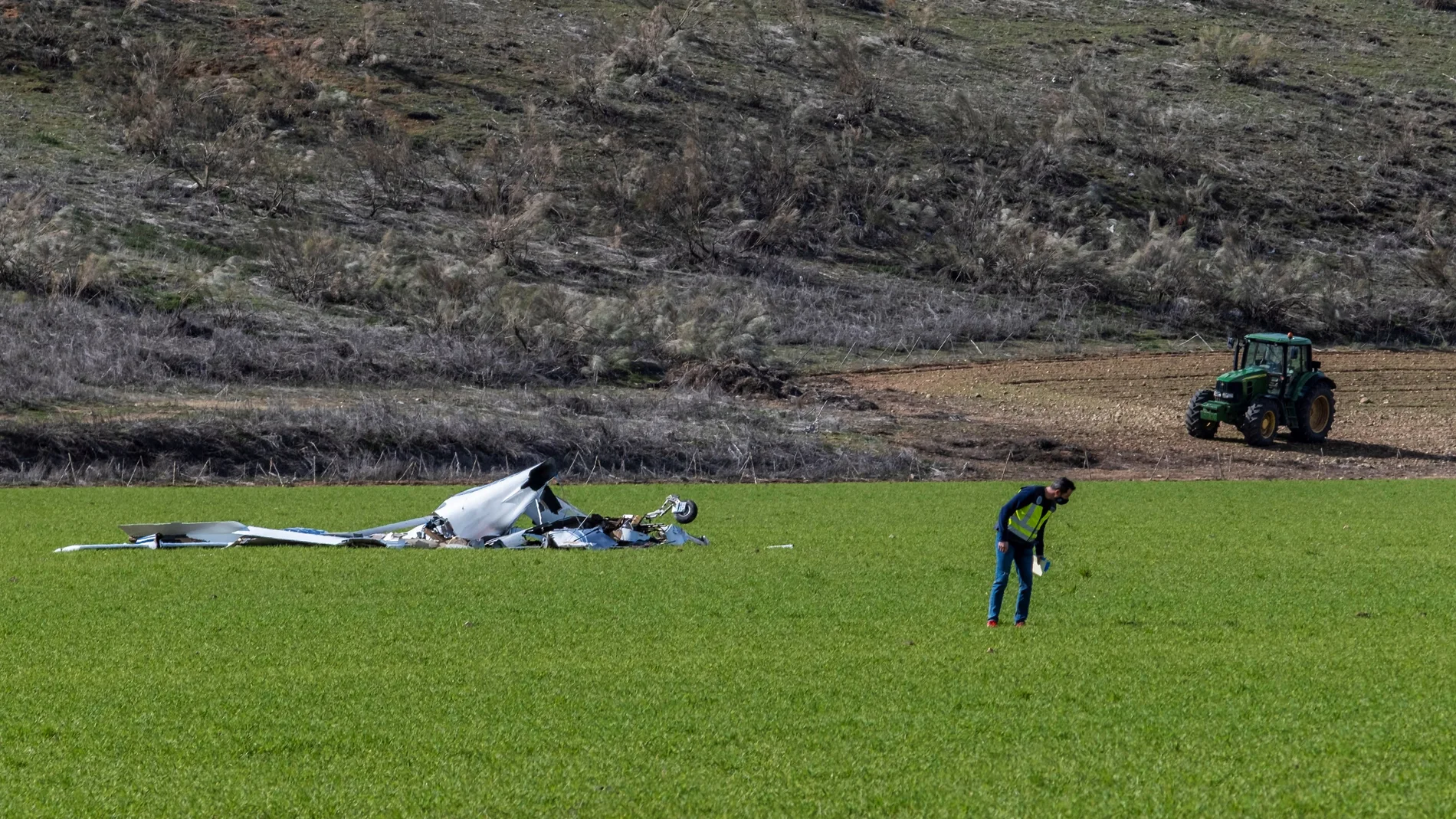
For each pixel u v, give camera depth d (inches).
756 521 3297.2
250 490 3971.5
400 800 1189.7
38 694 1536.7
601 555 2655.0
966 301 7199.8
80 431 4274.1
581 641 1822.1
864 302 7047.2
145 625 1934.1
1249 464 4808.1
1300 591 2244.1
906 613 2034.9
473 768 1273.4
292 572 2410.2
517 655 1737.2
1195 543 2871.6
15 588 2242.9
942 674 1620.3
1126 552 2723.9
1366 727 1387.8
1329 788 1205.1
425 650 1769.2
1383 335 7160.4
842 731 1382.9
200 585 2272.4
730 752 1315.2
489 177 7844.5
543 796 1196.5
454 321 5930.1
